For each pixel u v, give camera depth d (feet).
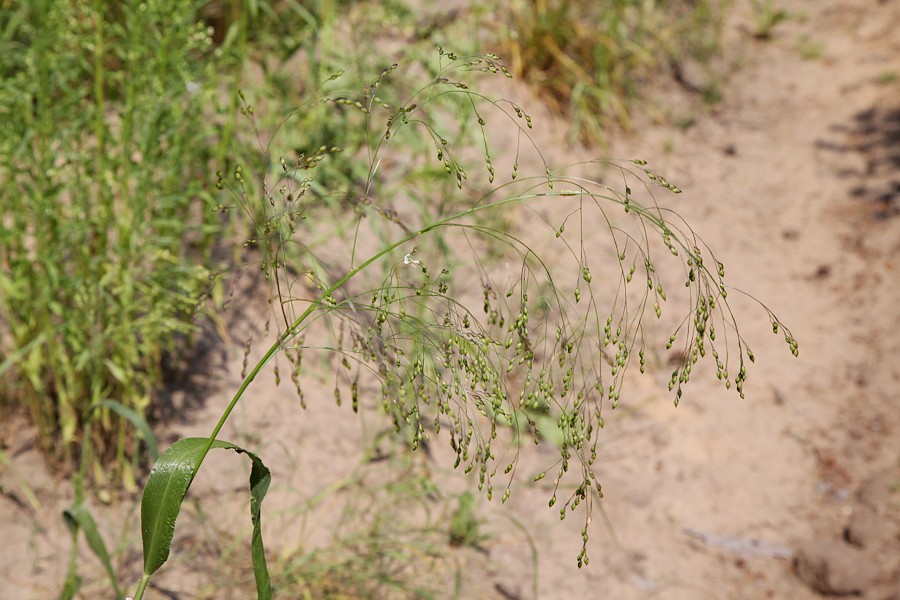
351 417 13.50
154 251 12.15
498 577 12.21
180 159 12.85
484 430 13.67
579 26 19.60
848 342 16.39
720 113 20.66
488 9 18.69
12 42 13.85
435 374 5.82
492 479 13.34
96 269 11.73
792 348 5.65
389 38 17.84
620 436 14.42
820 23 23.38
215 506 12.32
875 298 17.11
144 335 12.02
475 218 16.20
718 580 12.71
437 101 16.72
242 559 11.80
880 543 13.17
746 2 23.66
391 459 13.25
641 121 20.06
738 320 16.62
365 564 11.84
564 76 19.39
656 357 14.70
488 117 17.93
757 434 14.83
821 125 20.66
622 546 12.97
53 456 12.10
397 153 16.24
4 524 11.49
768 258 17.75
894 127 20.40
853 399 15.48
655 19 21.65
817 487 14.16
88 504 11.84
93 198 13.38
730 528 13.44
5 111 11.63
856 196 19.07
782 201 18.89
